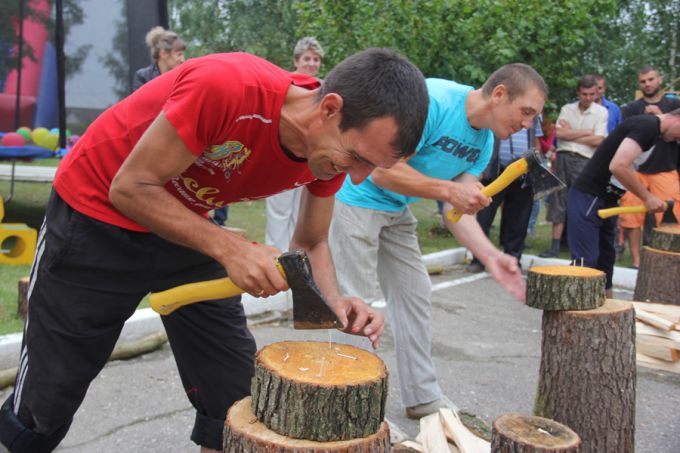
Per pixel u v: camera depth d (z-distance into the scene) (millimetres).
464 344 5219
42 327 2293
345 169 1925
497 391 4285
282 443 1833
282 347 2100
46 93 7461
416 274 3645
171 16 22344
